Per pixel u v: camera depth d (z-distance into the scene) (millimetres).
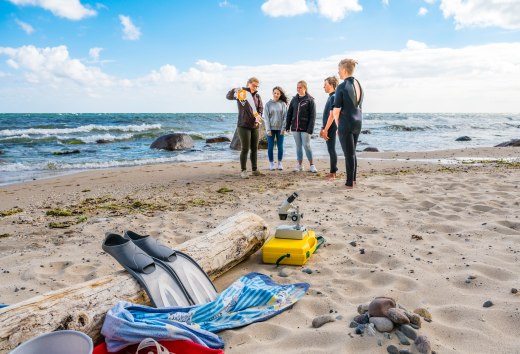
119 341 2562
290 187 8625
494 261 4086
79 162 14562
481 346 2639
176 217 6293
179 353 2488
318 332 2826
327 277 3965
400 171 10938
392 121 50531
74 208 7230
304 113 10445
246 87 9727
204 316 3043
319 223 5770
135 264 3162
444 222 5555
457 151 17031
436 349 2594
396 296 3412
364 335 2744
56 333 2258
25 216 6684
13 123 35719
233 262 4250
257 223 4730
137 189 9062
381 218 5961
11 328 2324
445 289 3518
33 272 4152
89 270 4262
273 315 3160
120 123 37375
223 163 13531
